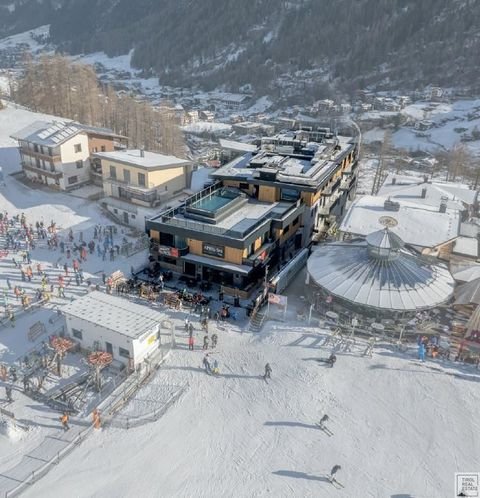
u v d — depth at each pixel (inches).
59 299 1605.6
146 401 1194.6
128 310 1348.4
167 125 3922.2
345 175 2504.9
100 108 3966.5
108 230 2117.4
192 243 1665.8
